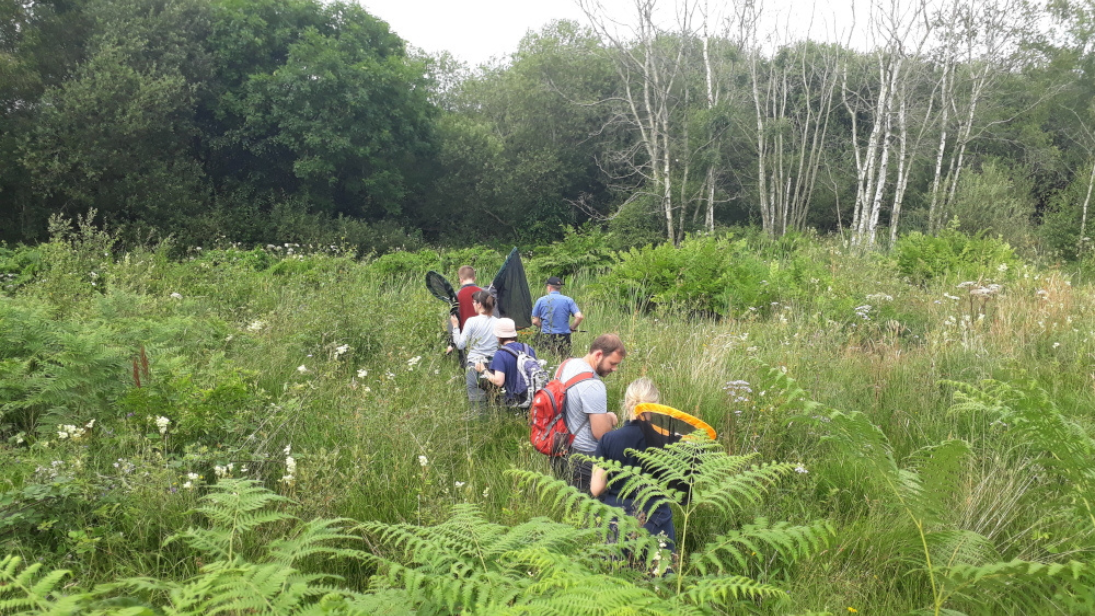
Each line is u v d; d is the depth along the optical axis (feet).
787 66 96.37
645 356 20.58
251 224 86.53
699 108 89.56
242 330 22.67
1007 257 46.47
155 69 78.07
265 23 87.76
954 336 23.32
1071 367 20.80
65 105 71.36
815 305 31.24
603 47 105.81
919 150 88.74
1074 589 7.64
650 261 38.63
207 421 13.60
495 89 119.14
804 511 11.85
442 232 115.03
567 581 6.52
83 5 79.30
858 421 8.52
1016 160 100.78
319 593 7.43
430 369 20.02
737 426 15.48
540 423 12.67
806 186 96.07
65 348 16.30
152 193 77.00
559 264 48.14
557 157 112.78
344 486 11.90
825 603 9.35
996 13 72.84
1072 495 9.45
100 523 10.66
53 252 31.48
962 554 8.83
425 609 7.24
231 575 7.06
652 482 8.67
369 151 92.17
